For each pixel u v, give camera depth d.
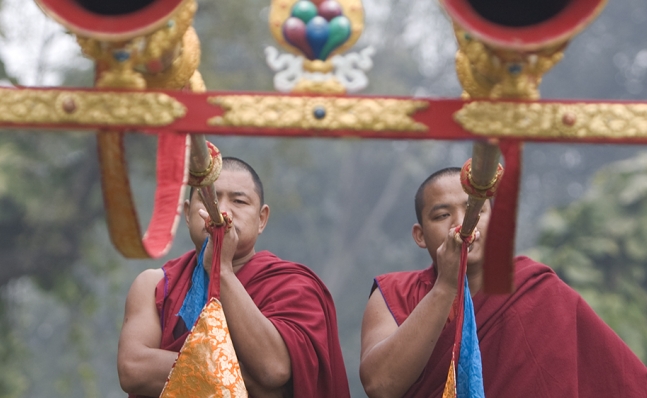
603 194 38.88
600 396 12.09
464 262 10.47
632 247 36.62
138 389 10.95
